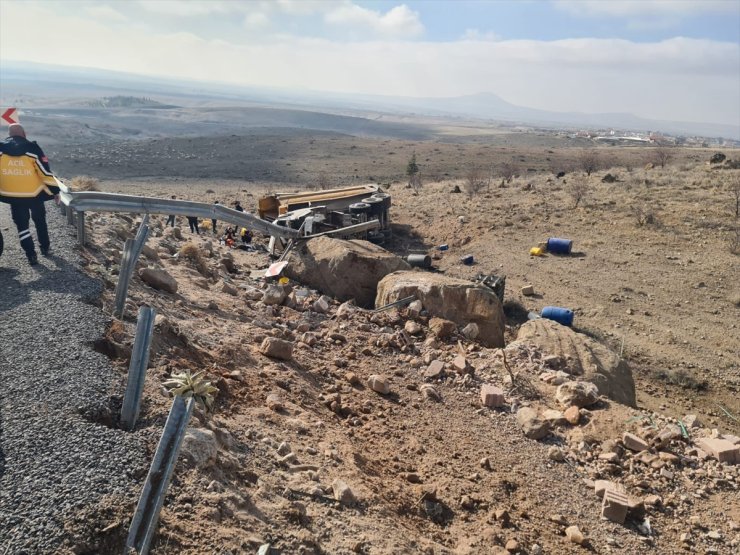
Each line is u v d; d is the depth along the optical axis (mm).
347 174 78125
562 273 21094
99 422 4844
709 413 12789
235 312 10195
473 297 11266
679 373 14289
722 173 36688
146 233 7359
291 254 14484
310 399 7402
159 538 3588
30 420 4566
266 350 8258
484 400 8445
